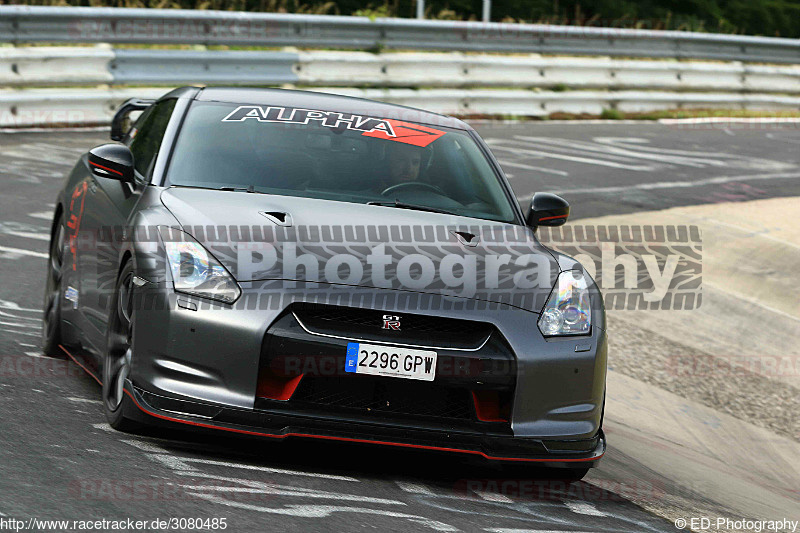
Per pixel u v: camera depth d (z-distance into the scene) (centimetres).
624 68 5938
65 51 3922
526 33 5559
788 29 10362
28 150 3478
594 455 1281
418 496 1156
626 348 2367
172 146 1463
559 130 5291
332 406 1166
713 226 3494
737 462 1858
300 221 1300
